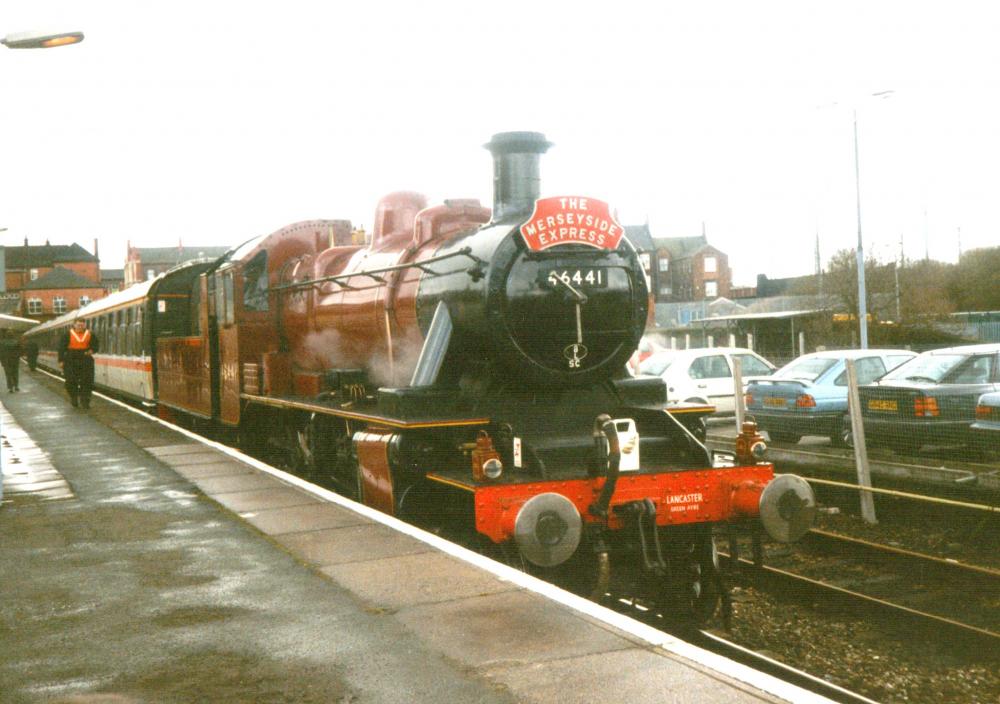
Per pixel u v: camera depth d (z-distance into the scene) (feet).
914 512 34.14
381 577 19.49
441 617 16.79
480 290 25.08
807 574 27.89
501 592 18.20
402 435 25.21
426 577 19.38
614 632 15.76
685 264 282.77
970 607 24.12
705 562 23.86
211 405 47.93
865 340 88.22
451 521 26.73
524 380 25.44
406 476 26.18
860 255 88.43
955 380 39.24
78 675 14.56
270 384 38.83
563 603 17.38
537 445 24.62
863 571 27.86
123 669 14.78
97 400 72.38
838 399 47.01
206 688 13.94
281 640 15.90
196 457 38.32
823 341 109.60
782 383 48.44
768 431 49.80
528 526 21.38
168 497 29.35
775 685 13.41
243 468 35.01
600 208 26.08
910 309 120.67
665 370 60.80
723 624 22.99
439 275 27.43
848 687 19.49
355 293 33.71
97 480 32.99
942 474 32.81
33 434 48.52
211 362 47.98
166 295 64.03
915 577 26.94
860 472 34.04
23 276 389.39
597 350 26.14
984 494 31.78
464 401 25.64
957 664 20.51
